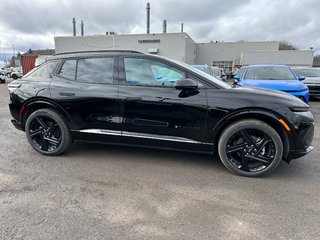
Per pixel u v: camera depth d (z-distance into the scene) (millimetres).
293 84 7609
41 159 4137
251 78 8266
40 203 2842
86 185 3273
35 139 4359
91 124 3979
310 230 2426
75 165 3904
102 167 3836
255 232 2393
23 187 3195
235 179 3480
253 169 3539
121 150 4539
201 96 3523
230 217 2625
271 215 2664
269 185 3311
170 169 3783
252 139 3479
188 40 38094
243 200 2949
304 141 3400
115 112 3818
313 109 9562
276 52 34906
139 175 3580
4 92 16984
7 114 8086
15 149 4605
